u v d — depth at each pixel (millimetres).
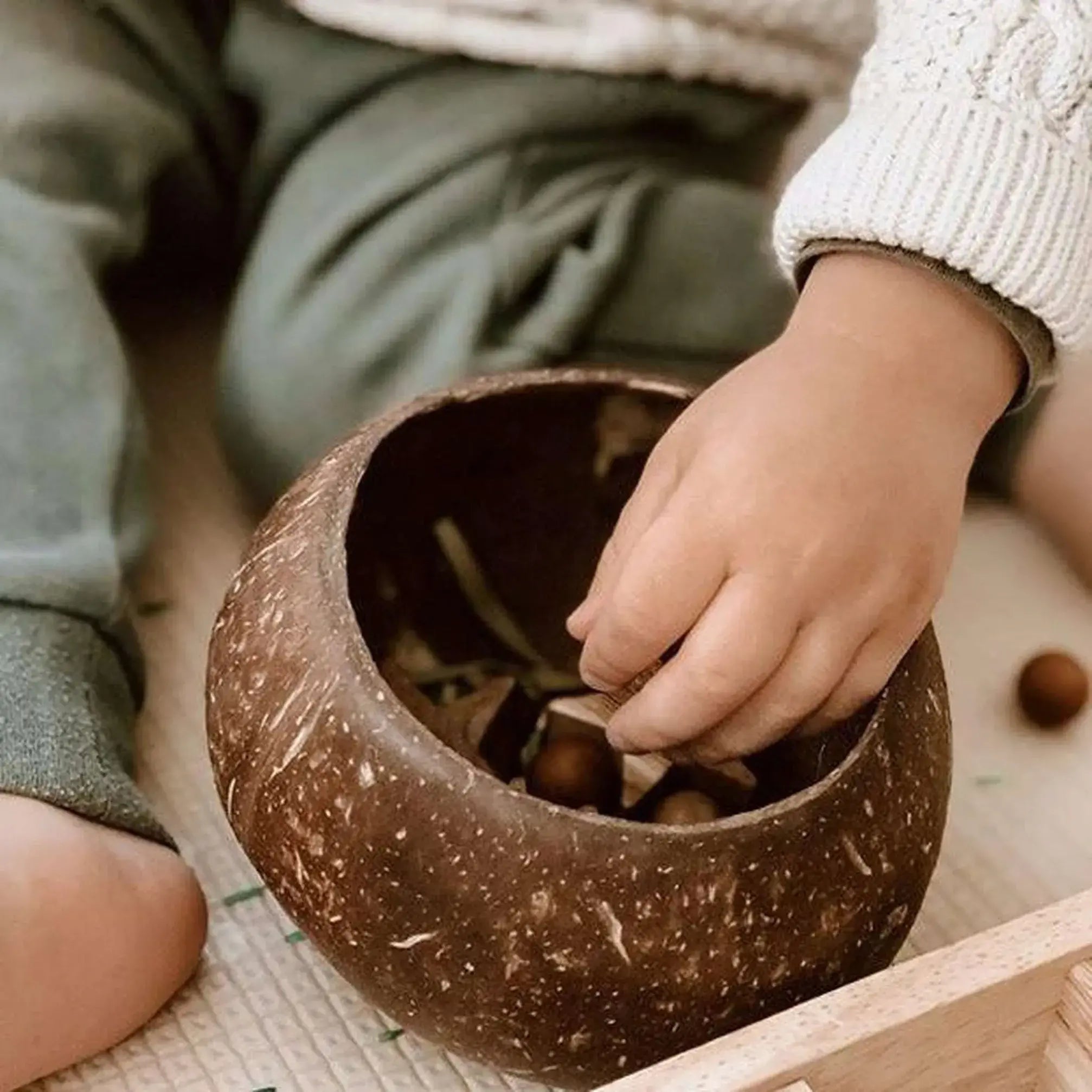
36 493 564
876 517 490
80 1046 513
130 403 592
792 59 650
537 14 628
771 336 646
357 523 540
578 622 504
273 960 544
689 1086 445
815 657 487
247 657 491
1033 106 516
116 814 524
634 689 506
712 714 488
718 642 483
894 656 494
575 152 636
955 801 588
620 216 626
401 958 473
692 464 497
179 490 657
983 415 514
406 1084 523
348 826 471
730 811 531
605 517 569
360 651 479
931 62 521
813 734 512
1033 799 591
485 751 547
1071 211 513
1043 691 600
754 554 485
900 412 500
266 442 626
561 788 530
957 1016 461
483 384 539
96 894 507
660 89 638
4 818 507
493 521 565
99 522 569
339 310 622
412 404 533
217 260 715
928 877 494
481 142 625
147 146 644
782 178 689
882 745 484
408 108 638
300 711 479
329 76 649
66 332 584
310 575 491
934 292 512
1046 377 529
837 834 474
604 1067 479
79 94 623
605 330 633
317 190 638
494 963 467
